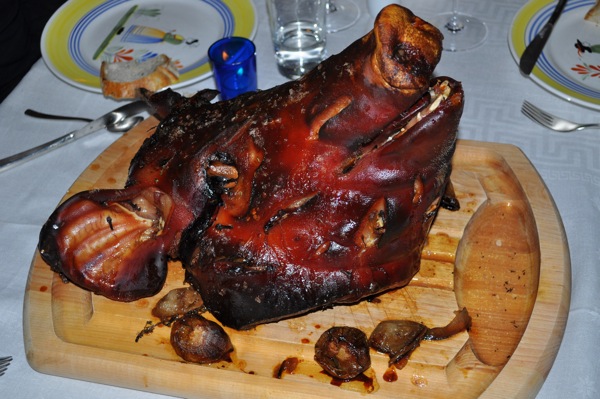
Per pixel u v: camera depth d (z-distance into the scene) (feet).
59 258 2.22
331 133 2.06
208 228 2.20
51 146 2.82
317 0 2.96
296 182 2.11
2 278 2.50
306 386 2.14
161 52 3.12
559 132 2.76
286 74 3.00
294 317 2.34
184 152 2.23
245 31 3.12
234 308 2.22
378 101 2.00
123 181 2.69
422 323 2.32
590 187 2.59
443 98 2.06
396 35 1.94
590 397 2.13
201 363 2.23
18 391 2.24
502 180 2.63
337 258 2.16
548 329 2.19
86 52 3.15
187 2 3.30
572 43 2.95
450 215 2.55
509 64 3.00
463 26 3.14
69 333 2.34
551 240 2.39
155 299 2.40
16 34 3.47
